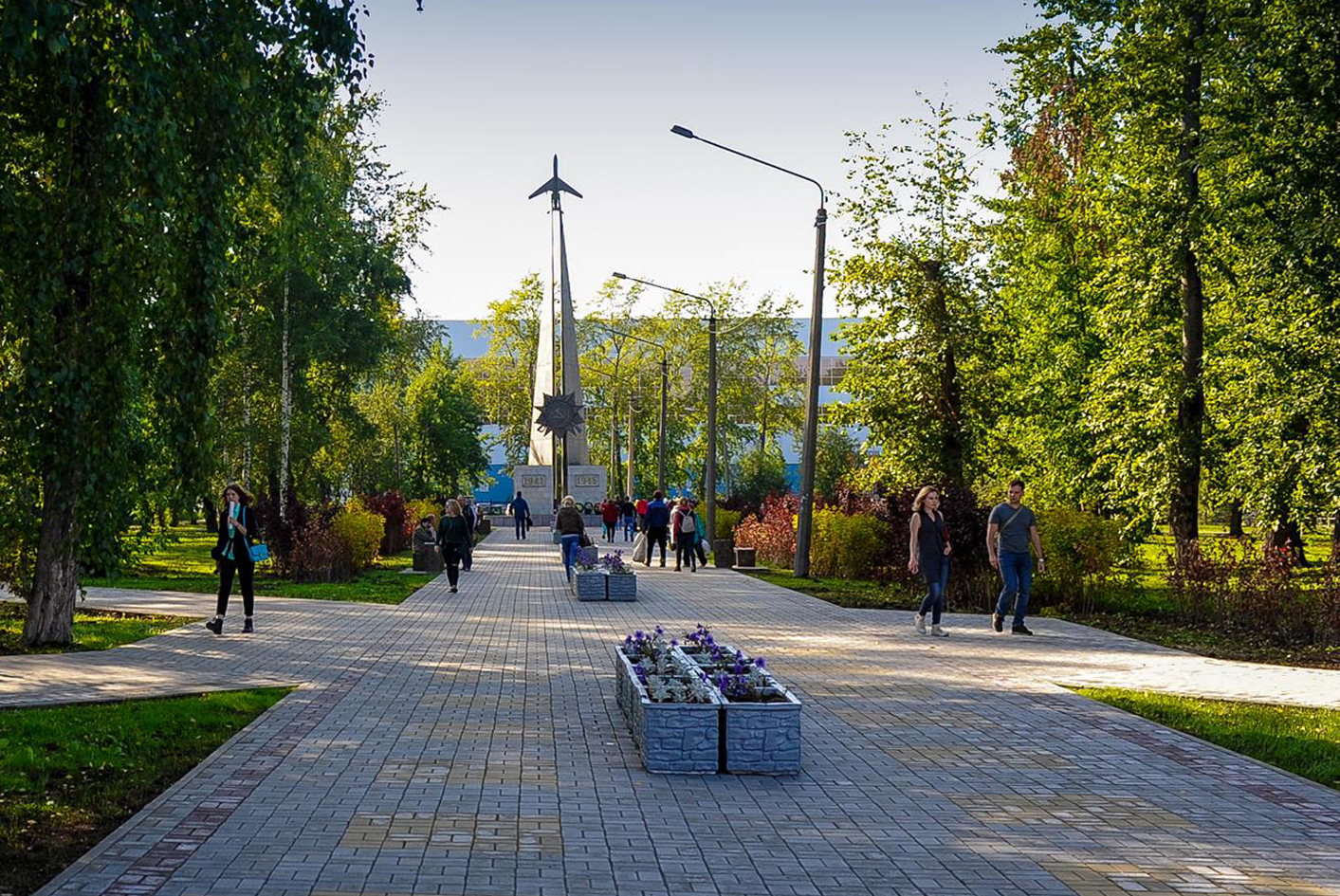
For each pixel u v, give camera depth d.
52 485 14.41
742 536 39.62
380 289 43.06
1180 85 25.78
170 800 7.52
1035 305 40.34
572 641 16.69
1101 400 27.67
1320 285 23.88
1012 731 10.23
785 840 6.82
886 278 33.28
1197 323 26.45
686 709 8.51
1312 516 25.69
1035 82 28.66
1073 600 21.30
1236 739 9.92
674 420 96.31
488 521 71.81
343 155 37.88
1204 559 19.98
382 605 22.27
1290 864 6.45
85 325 11.56
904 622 19.33
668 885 5.96
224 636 16.53
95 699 10.94
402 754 9.02
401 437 78.56
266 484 43.84
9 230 11.06
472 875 6.04
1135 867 6.38
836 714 11.04
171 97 10.03
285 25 10.26
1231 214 24.70
